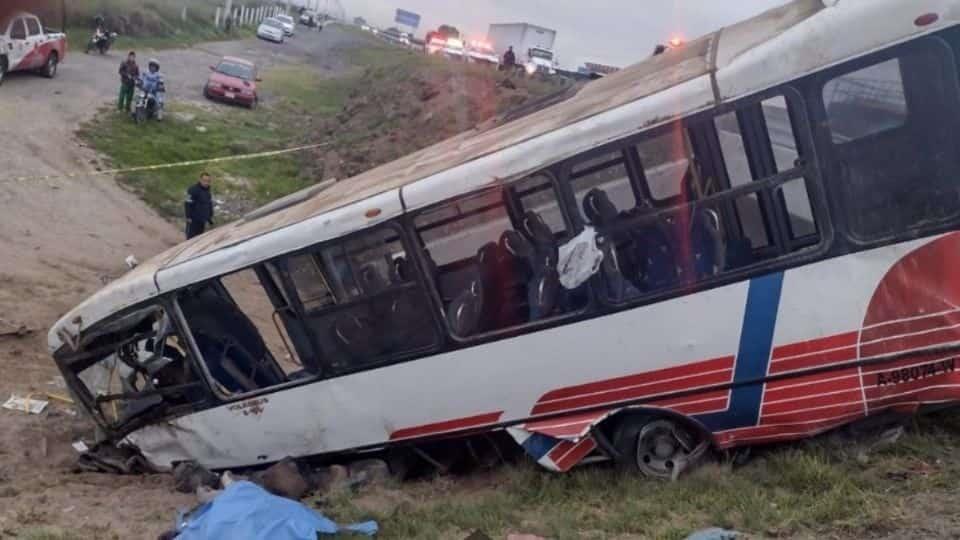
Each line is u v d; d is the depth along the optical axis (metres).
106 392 9.09
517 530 6.58
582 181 7.18
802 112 6.62
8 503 8.12
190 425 8.77
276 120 34.03
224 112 33.16
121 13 46.25
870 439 6.93
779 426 6.95
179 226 20.50
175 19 53.28
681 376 7.06
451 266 7.84
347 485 8.12
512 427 7.57
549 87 30.19
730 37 7.76
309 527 6.32
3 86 28.53
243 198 23.19
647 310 7.07
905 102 6.50
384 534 6.75
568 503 7.06
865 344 6.66
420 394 7.80
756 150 6.88
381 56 62.94
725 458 7.19
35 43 29.58
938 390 6.65
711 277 6.93
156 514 7.68
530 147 7.27
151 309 8.66
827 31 6.54
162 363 8.75
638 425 7.28
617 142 7.02
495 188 7.34
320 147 28.83
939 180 6.49
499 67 39.78
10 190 20.31
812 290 6.71
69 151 23.88
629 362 7.17
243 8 68.88
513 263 7.55
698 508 6.55
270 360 8.52
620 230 7.13
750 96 6.69
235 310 8.57
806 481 6.58
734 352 6.91
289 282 8.07
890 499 6.17
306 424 8.27
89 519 7.59
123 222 19.88
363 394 8.00
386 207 7.64
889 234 6.58
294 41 68.69
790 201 6.80
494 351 7.50
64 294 14.88
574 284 7.23
